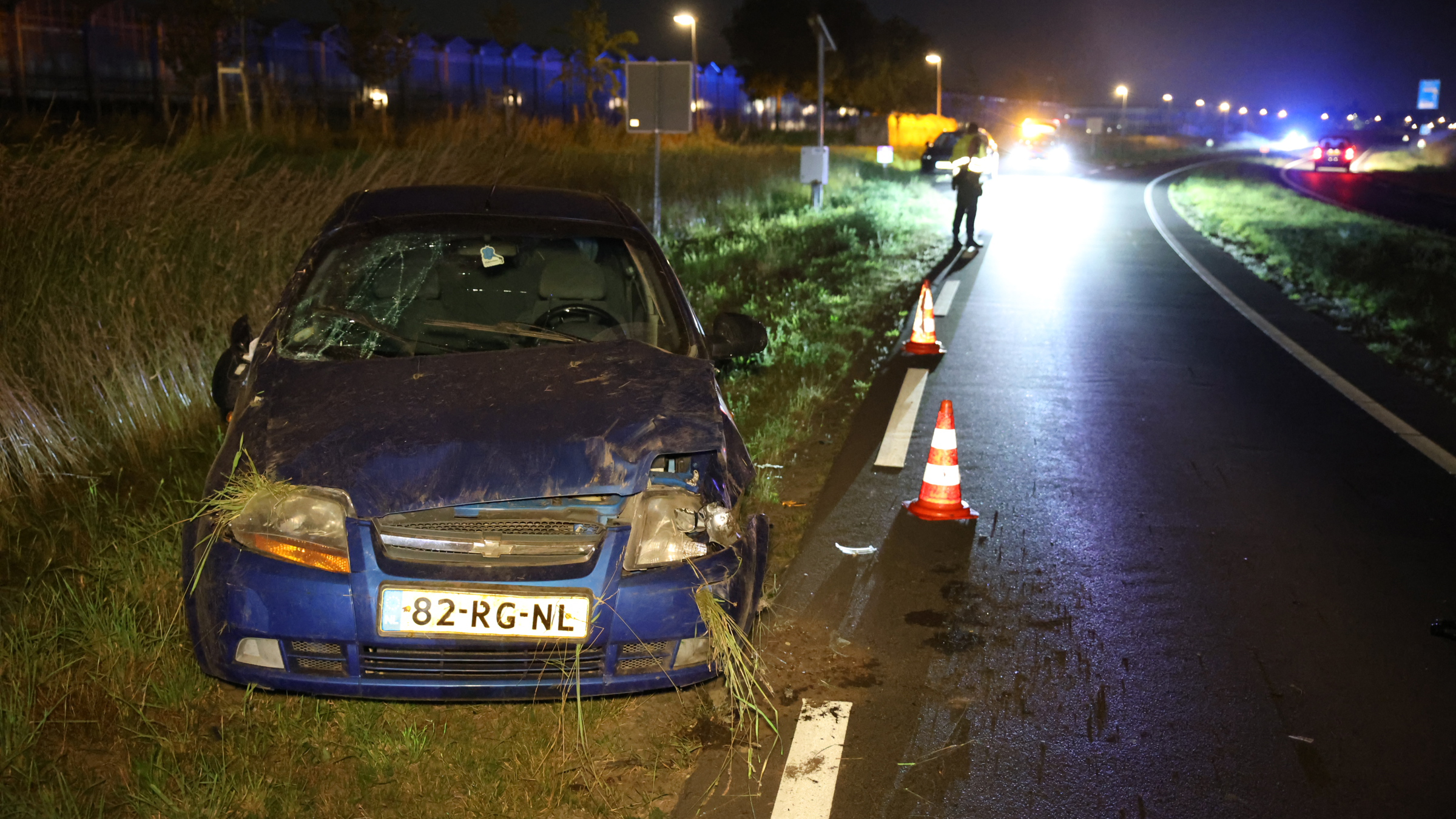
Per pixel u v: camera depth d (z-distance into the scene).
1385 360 9.40
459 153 12.53
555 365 3.63
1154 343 9.94
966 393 7.93
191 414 6.16
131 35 30.42
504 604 2.91
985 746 3.31
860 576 4.61
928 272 14.45
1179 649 3.98
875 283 13.21
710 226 18.44
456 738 3.22
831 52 59.12
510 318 4.10
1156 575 4.67
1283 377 8.66
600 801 2.96
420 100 39.19
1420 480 6.05
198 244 7.22
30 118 18.70
